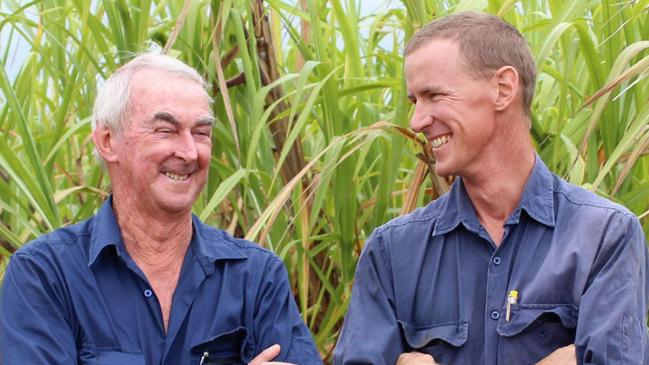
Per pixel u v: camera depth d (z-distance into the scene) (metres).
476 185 2.89
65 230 3.22
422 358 2.87
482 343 2.86
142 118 3.10
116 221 3.21
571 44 3.79
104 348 3.11
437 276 2.94
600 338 2.67
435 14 4.21
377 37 4.82
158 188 3.11
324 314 4.30
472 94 2.82
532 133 3.97
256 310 3.23
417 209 3.05
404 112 3.82
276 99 4.25
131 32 4.17
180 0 4.35
